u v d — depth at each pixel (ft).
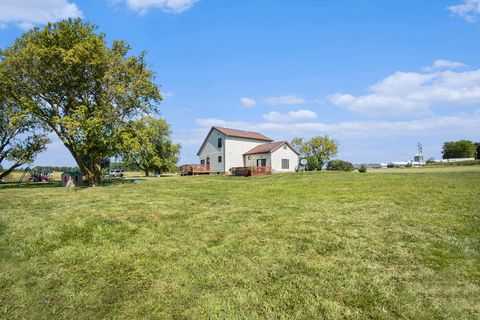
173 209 29.63
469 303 11.33
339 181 55.36
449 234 19.07
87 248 18.31
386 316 10.77
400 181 48.57
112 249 18.03
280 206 30.37
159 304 12.01
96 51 66.49
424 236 18.76
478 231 19.45
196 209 29.55
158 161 152.76
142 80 71.15
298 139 174.60
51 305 12.32
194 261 15.92
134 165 153.48
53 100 67.82
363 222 22.52
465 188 36.45
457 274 13.62
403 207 27.40
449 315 10.64
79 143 64.85
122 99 69.15
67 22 67.05
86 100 69.41
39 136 93.35
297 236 19.53
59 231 21.94
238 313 11.21
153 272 14.78
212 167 129.70
